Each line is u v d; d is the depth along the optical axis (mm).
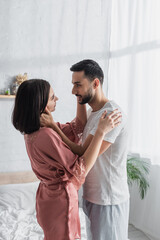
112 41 2861
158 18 2311
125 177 1488
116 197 1421
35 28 2578
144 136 2477
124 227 1483
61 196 1291
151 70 2408
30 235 2141
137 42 2553
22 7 2525
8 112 2549
